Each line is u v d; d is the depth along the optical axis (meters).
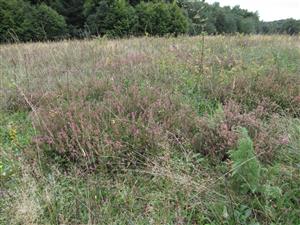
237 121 3.50
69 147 3.19
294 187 2.65
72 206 2.65
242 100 4.30
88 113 3.69
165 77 5.34
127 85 4.91
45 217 2.55
